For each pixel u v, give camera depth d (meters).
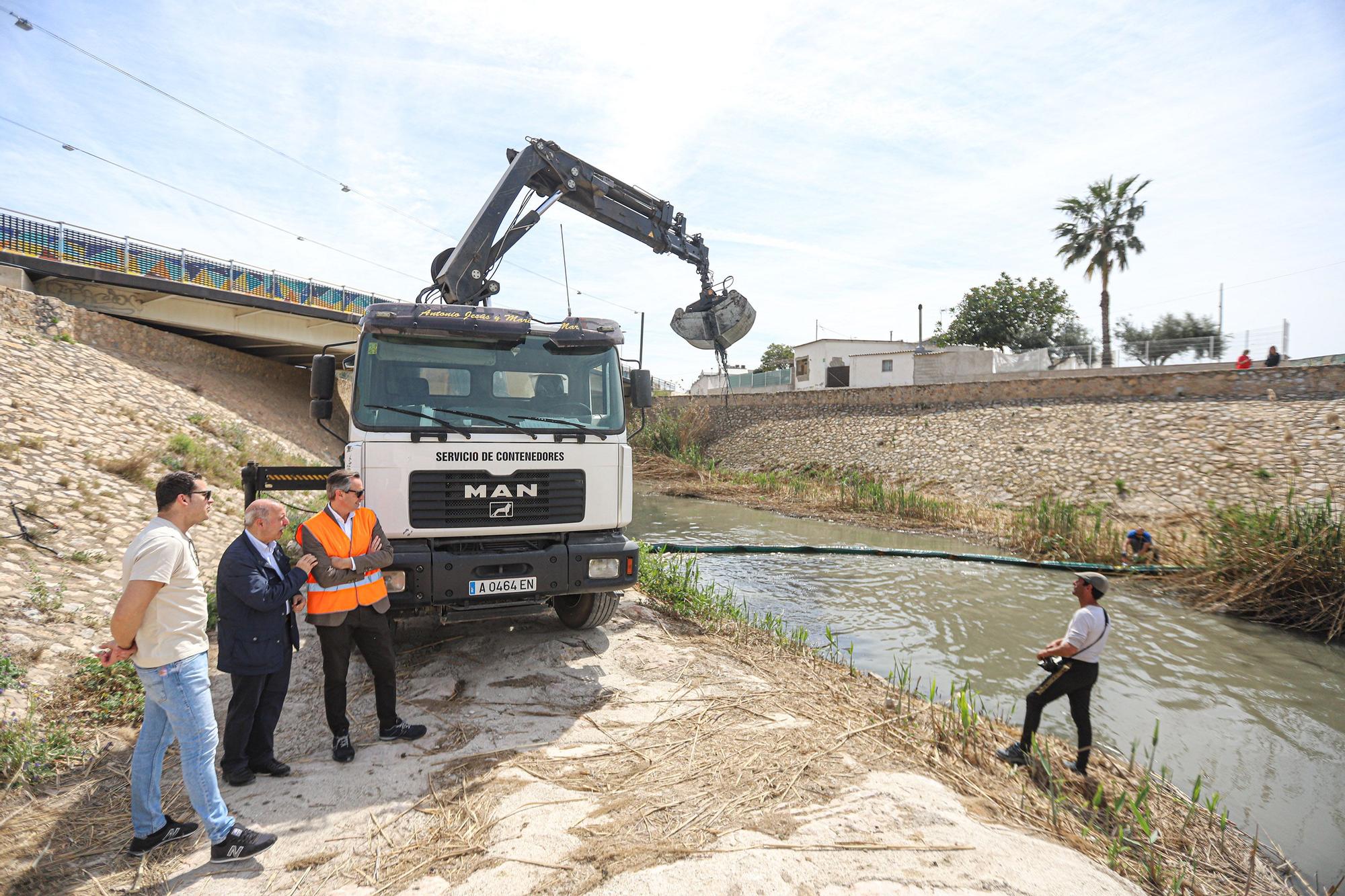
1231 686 8.06
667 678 6.28
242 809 3.99
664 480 31.84
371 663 4.86
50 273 18.56
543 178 9.88
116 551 8.62
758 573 13.42
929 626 10.01
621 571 6.25
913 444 28.05
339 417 27.73
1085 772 5.56
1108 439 22.80
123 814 3.91
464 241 8.70
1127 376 24.89
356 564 4.63
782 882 3.36
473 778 4.39
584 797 4.18
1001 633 9.74
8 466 9.31
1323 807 5.42
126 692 5.31
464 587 5.65
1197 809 5.20
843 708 5.86
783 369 48.94
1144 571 13.34
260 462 16.77
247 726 4.24
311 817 3.93
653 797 4.17
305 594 4.68
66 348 15.93
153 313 21.22
